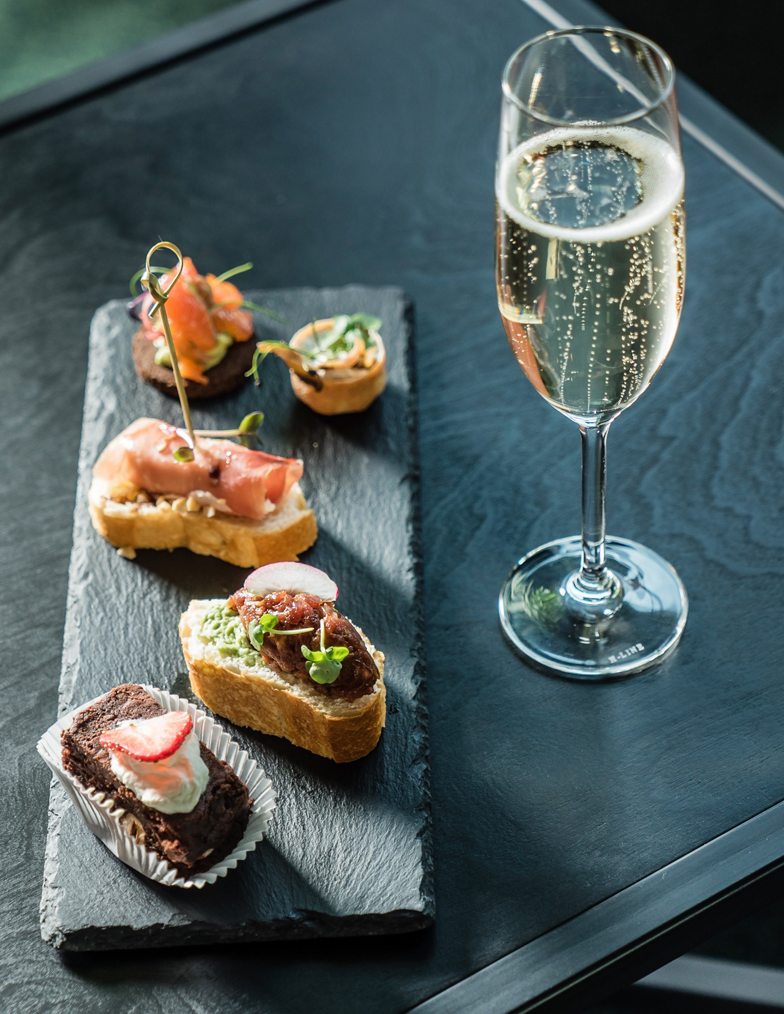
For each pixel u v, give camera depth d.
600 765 0.78
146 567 0.85
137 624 0.83
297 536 0.84
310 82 1.06
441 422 0.90
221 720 0.80
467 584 0.84
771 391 0.89
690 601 0.82
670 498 0.85
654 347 0.74
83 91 1.07
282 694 0.77
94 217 1.01
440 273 0.96
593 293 0.72
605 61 0.75
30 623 0.84
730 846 0.75
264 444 0.89
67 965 0.74
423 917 0.74
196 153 1.04
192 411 0.91
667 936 0.74
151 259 0.98
